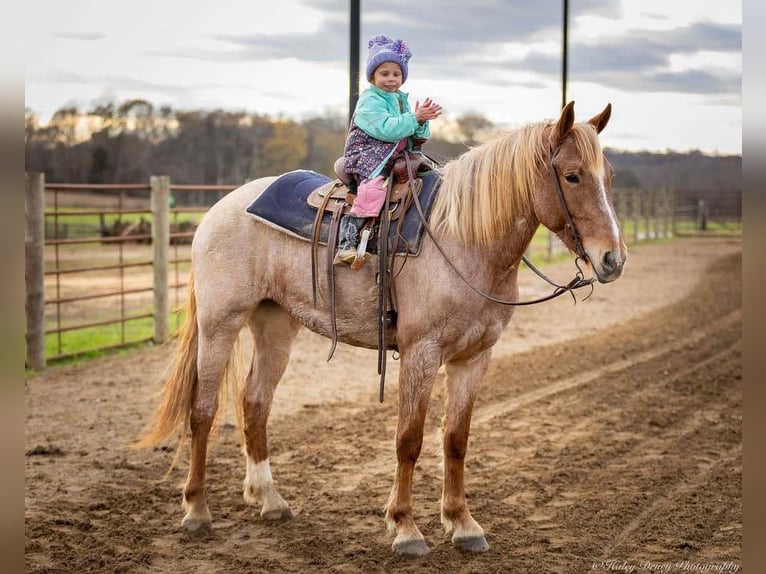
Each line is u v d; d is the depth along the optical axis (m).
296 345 10.44
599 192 3.79
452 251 4.07
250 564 4.06
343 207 4.34
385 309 4.17
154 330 10.01
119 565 4.00
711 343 10.67
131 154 37.69
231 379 4.86
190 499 4.50
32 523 4.51
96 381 8.13
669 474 5.52
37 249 8.39
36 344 8.48
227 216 4.71
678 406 7.48
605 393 7.95
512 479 5.41
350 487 5.23
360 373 8.81
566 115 3.84
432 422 6.87
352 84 5.87
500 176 4.04
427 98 4.14
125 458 5.77
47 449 5.85
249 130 41.59
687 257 23.55
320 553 4.20
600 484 5.33
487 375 8.73
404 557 4.13
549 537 4.43
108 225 23.77
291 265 4.53
